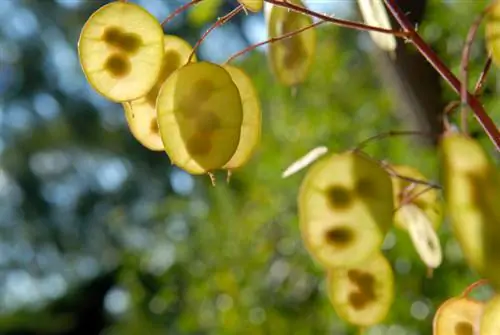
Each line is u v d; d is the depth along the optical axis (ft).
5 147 15.75
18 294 15.11
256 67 5.71
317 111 5.26
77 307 13.02
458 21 4.21
